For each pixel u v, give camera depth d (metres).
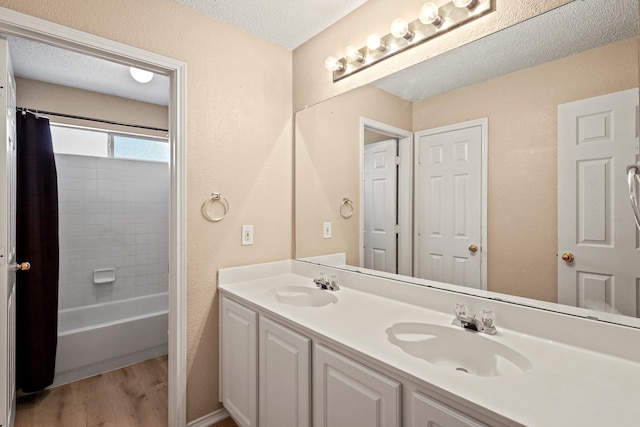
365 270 1.75
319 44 1.99
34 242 2.19
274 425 1.41
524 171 1.19
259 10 1.77
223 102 1.85
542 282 1.15
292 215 2.19
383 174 1.66
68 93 2.67
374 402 0.96
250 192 1.97
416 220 1.52
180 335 1.71
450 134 1.39
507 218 1.23
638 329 0.94
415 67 1.52
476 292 1.32
